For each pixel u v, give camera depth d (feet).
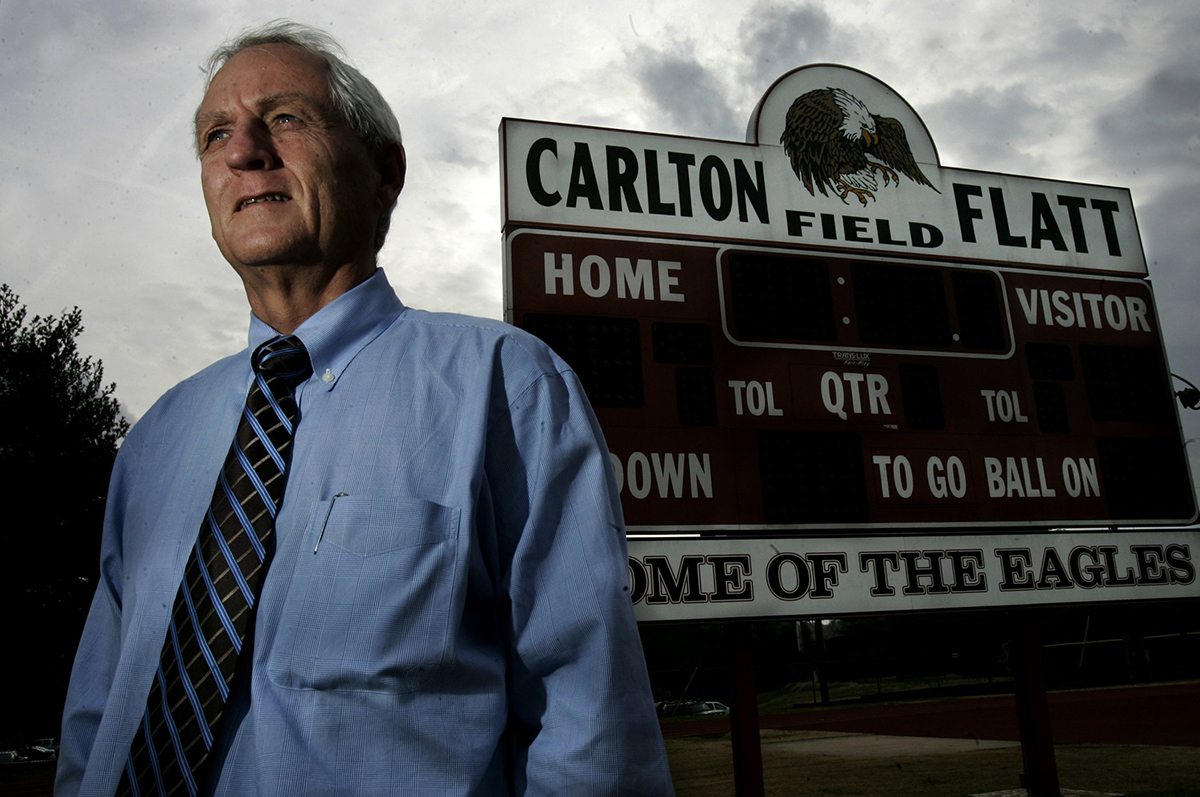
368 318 3.79
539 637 3.36
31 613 45.21
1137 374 20.53
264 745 2.91
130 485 4.26
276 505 3.30
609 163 18.16
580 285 17.26
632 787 3.19
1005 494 18.57
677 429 16.93
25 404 46.44
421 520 3.16
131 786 3.02
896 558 17.56
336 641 2.98
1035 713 19.08
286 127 4.19
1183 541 19.44
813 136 19.81
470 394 3.53
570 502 3.55
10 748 76.48
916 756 37.19
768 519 16.90
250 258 4.05
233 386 3.99
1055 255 20.85
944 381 18.97
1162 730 40.34
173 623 3.25
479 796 3.07
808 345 18.25
